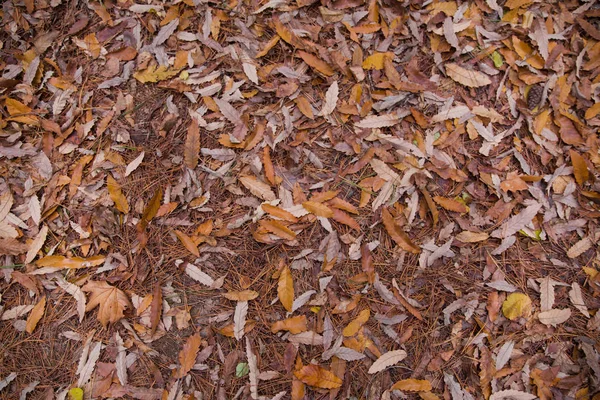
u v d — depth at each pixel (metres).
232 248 2.05
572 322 2.02
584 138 2.14
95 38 2.21
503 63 2.22
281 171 2.09
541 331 2.00
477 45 2.23
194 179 2.08
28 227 2.03
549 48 2.22
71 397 1.89
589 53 2.22
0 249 1.97
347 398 1.91
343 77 2.18
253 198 2.07
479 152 2.14
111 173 2.10
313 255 2.04
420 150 2.12
